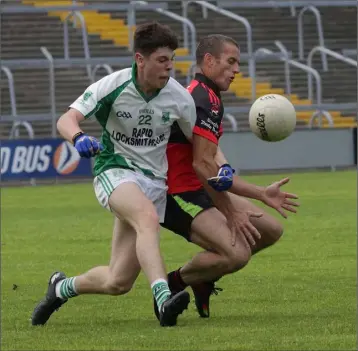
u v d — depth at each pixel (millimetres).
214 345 16703
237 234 19891
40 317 20125
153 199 19469
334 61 98375
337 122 90750
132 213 18438
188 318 20438
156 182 19547
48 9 87188
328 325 18953
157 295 18156
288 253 33312
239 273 28406
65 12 97688
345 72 97000
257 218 20469
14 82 89500
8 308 22969
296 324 19188
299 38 96688
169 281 20562
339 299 22969
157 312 19719
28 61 79375
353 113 92688
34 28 96188
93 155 18031
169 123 19297
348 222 43469
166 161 19859
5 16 96188
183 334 17984
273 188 19984
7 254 34969
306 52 100562
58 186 72562
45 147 73125
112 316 21156
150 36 18375
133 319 20625
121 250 19234
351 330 18250
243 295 24062
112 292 19562
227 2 92312
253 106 19828
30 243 38406
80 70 90500
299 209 49844
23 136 85125
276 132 19578
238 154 77375
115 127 19172
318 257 32062
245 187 20000
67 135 18234
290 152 78312
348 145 79688
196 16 101312
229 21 101375
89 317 21094
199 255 20094
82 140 17906
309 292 24375
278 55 85125
